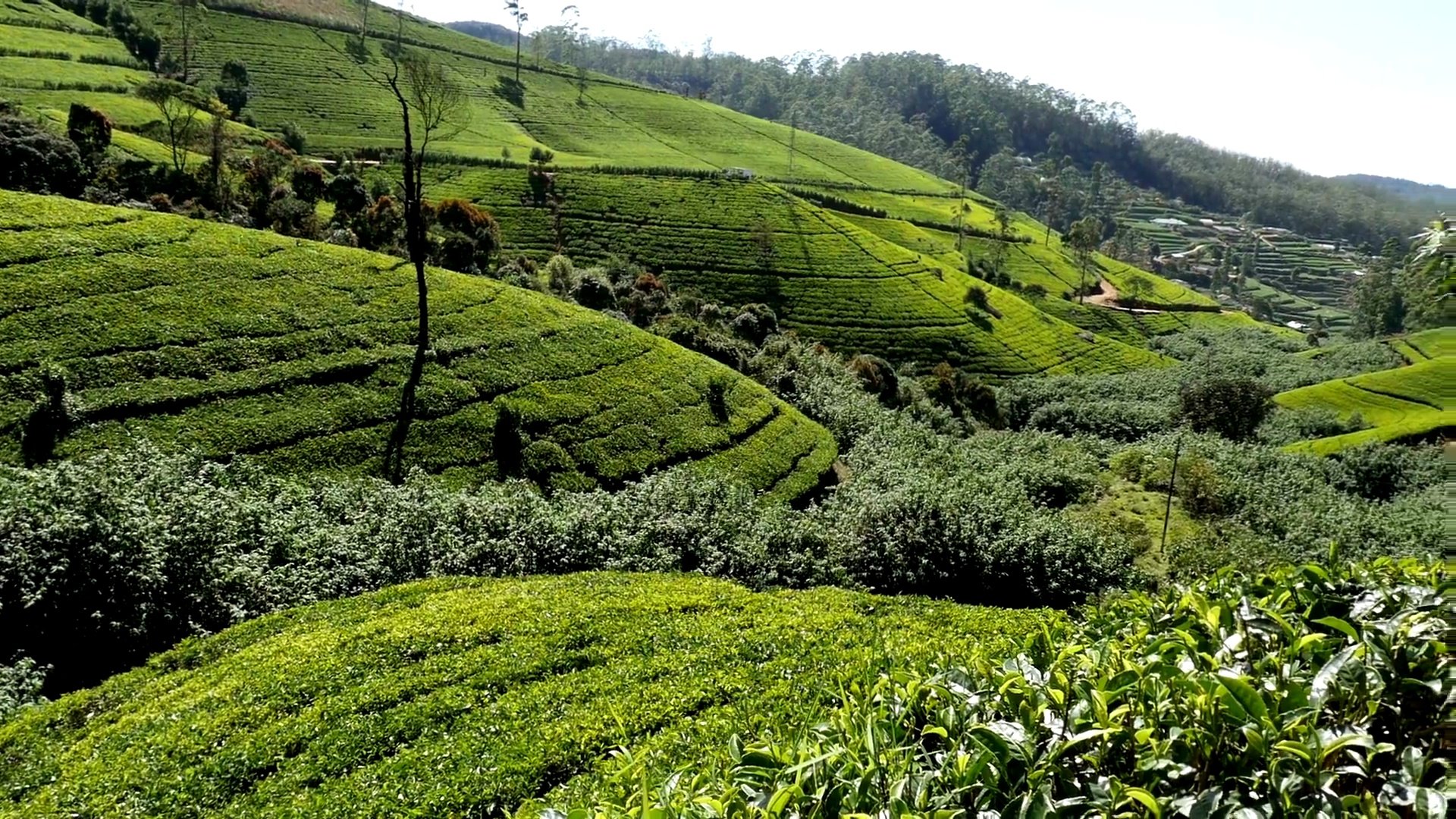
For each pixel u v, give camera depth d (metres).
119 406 27.72
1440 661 5.34
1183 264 196.12
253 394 30.62
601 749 11.80
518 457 32.91
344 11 147.75
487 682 14.09
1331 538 37.00
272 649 15.89
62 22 102.06
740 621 17.09
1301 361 100.69
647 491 28.39
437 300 40.59
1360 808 4.52
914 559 25.38
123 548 18.52
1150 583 27.48
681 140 143.88
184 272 35.41
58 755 13.23
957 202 156.62
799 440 42.56
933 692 6.55
